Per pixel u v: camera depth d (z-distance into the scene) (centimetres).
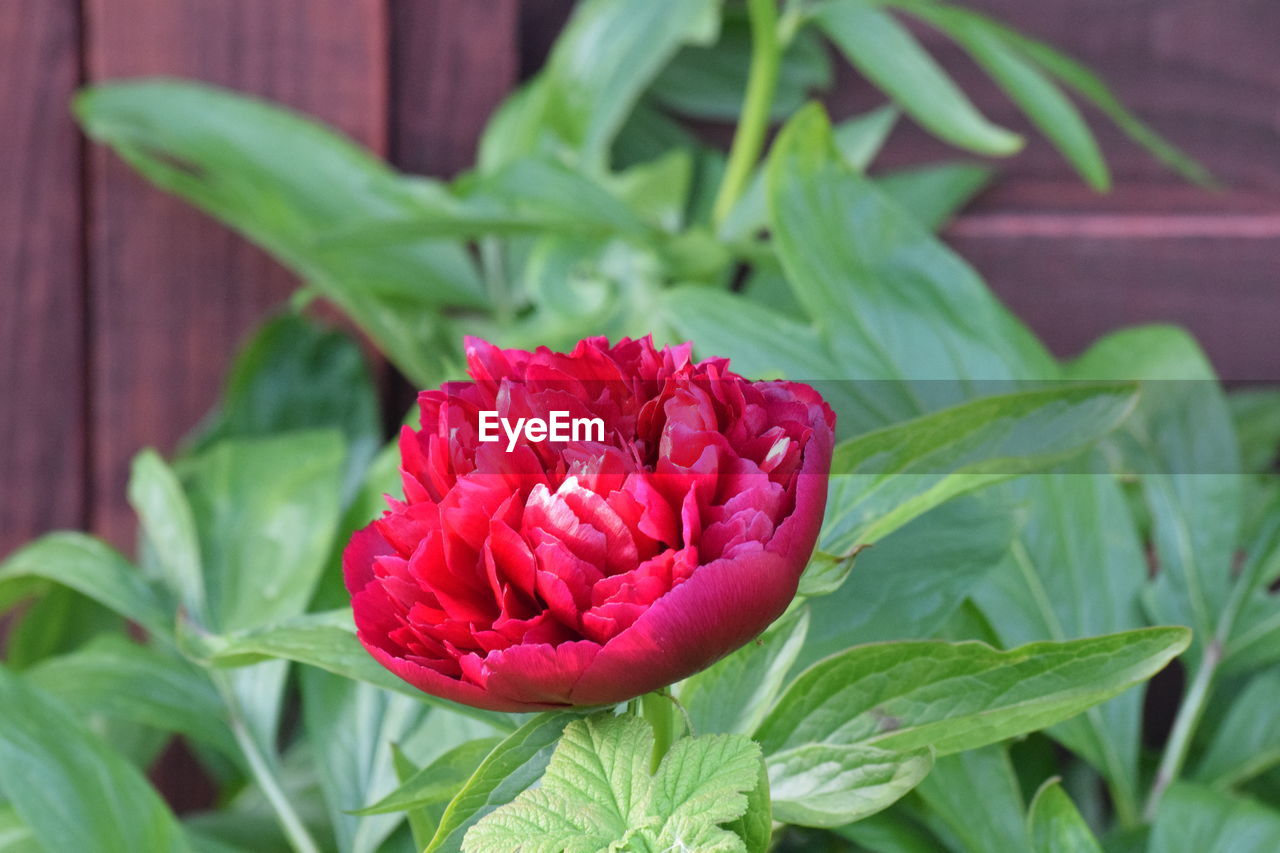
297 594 88
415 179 109
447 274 110
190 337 112
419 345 103
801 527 66
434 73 111
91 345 111
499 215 95
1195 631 87
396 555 69
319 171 105
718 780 67
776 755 71
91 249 110
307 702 85
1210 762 87
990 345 86
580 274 98
